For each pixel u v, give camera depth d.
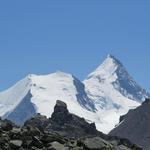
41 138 57.47
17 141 55.56
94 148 56.19
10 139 56.75
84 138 59.72
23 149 54.72
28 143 55.84
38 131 59.56
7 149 53.94
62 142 57.56
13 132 57.69
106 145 57.72
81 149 55.44
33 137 56.00
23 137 57.19
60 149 54.75
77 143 57.62
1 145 53.97
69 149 55.12
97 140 57.56
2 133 57.62
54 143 55.94
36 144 55.72
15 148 54.56
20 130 59.22
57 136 58.59
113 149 57.25
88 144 56.34
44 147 55.72
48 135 57.75
